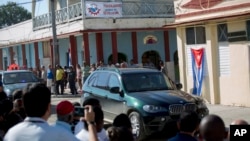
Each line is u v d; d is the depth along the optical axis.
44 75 28.27
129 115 10.63
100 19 26.44
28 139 3.51
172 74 28.09
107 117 11.77
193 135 4.16
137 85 11.28
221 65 16.09
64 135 3.59
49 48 33.88
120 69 12.01
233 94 15.59
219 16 15.42
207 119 2.96
